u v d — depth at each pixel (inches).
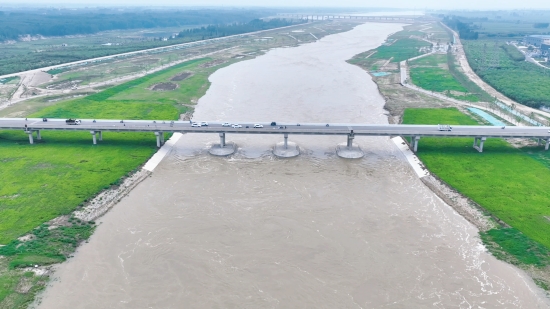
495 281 3164.4
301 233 3745.1
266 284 3142.2
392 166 5123.0
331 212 4084.6
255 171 4975.4
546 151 5349.4
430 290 3088.1
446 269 3294.8
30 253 3420.3
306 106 7475.4
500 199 4215.1
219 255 3454.7
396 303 2970.0
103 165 5024.6
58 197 4279.0
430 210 4126.5
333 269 3297.2
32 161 5118.1
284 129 5541.3
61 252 3474.4
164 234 3737.7
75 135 5994.1
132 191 4522.6
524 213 3956.7
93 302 2967.5
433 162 5088.6
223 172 4955.7
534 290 3063.5
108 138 5880.9
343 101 7824.8
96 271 3272.6
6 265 3272.6
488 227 3799.2
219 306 2938.0
